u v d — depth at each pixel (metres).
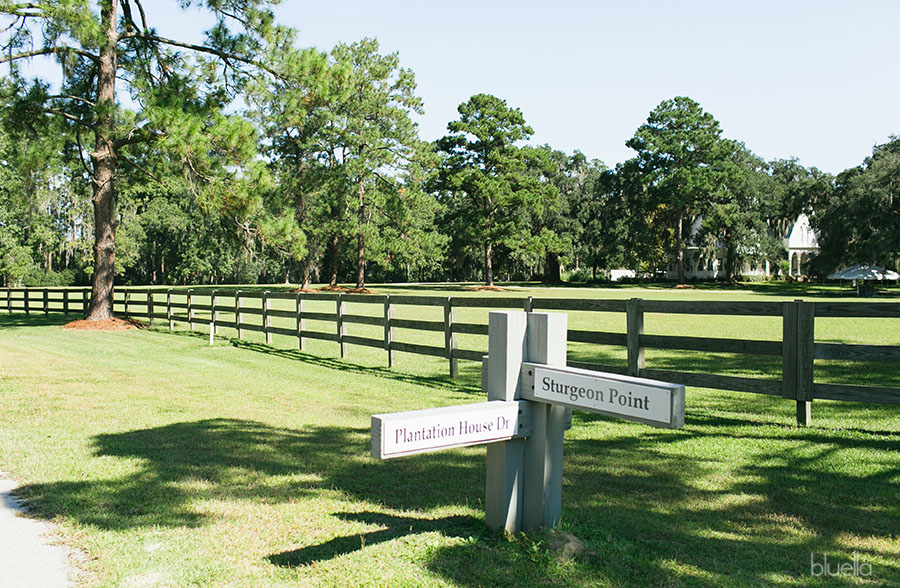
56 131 19.91
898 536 3.74
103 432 6.39
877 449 5.55
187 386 9.23
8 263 60.69
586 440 6.04
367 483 4.79
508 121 60.56
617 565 3.31
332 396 8.48
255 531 3.87
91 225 64.69
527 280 87.31
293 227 21.58
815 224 61.31
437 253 52.22
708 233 68.44
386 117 47.81
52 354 13.03
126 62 21.62
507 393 3.51
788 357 6.30
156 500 4.42
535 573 3.20
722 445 5.80
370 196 48.56
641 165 71.12
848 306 5.91
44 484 4.78
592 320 21.66
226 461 5.37
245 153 19.69
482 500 4.37
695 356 12.23
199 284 81.94
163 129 19.03
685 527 3.88
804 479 4.80
